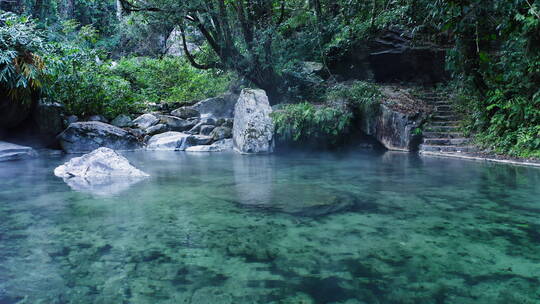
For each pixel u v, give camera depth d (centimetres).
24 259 205
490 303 155
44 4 1691
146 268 192
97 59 1363
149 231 256
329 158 753
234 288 168
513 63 689
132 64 1462
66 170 522
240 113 929
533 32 570
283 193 385
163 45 1562
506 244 229
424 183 451
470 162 670
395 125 901
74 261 202
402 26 1109
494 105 757
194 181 464
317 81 1139
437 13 651
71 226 268
